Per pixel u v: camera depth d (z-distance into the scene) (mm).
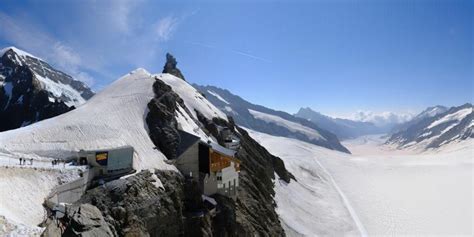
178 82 131250
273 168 143750
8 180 42188
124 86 95750
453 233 124312
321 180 190125
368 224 126438
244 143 124250
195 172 70000
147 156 65250
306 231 103375
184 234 56531
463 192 182875
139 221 48125
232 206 71562
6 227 31172
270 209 94188
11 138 60312
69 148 59719
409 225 130750
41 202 42281
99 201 47219
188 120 91625
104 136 66375
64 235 33906
